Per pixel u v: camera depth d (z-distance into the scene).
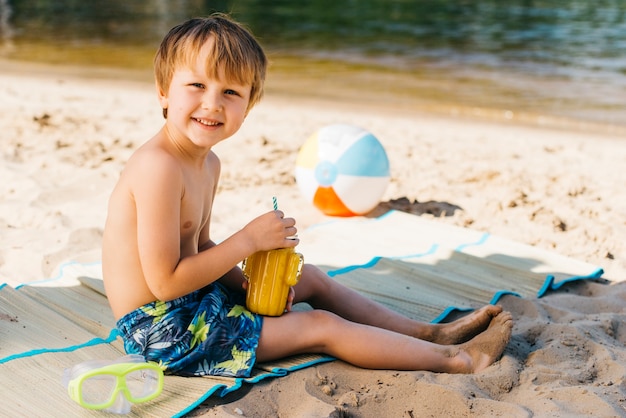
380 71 11.74
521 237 4.57
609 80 11.30
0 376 2.64
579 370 2.86
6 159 5.69
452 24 17.34
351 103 9.39
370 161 4.73
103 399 2.51
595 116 9.05
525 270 3.97
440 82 11.01
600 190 5.55
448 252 4.21
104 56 12.46
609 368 2.89
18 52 12.48
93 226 4.41
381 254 4.18
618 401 2.62
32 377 2.65
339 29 16.12
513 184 5.59
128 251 2.66
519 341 3.13
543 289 3.76
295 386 2.67
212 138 2.63
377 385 2.69
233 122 2.66
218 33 2.61
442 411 2.53
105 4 20.17
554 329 3.19
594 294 3.78
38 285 3.53
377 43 14.38
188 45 2.58
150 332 2.65
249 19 17.42
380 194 4.82
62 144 6.21
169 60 2.64
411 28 16.52
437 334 3.03
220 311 2.72
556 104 9.70
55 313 3.25
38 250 4.02
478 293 3.70
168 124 2.71
